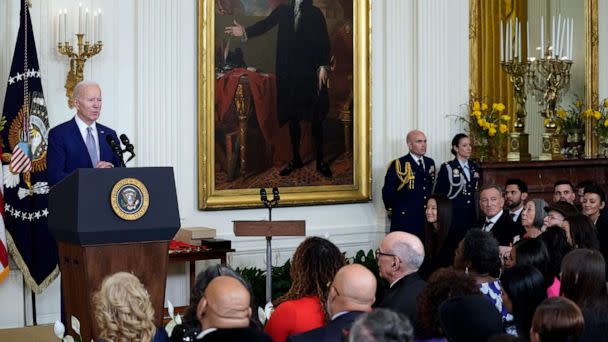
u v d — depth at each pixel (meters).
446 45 12.20
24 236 8.80
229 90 10.85
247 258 10.98
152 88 10.21
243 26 10.95
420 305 4.15
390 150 11.95
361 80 11.76
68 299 5.55
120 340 3.83
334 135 11.62
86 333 5.27
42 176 8.86
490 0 12.63
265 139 11.13
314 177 11.49
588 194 8.98
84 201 5.15
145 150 10.17
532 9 13.02
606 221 8.64
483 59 12.59
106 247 5.26
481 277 5.58
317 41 11.49
